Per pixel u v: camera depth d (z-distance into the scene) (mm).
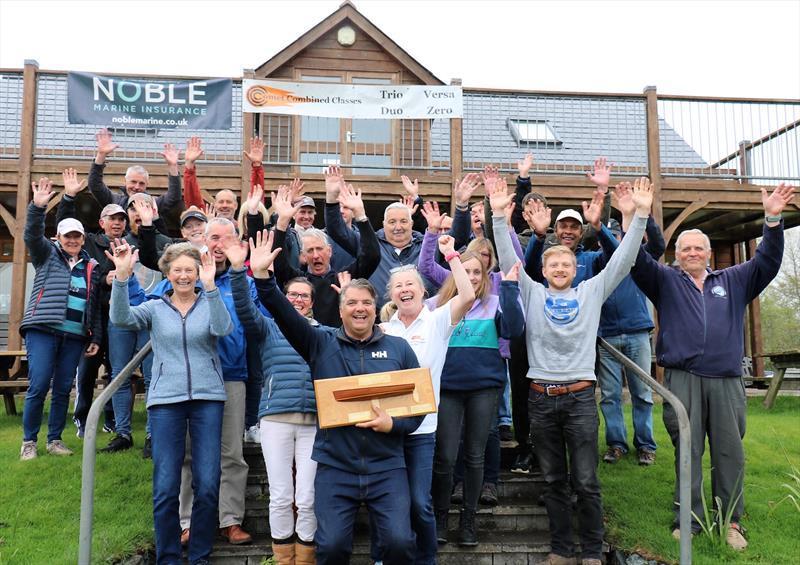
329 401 3146
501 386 4145
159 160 9523
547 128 12219
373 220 11141
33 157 9242
